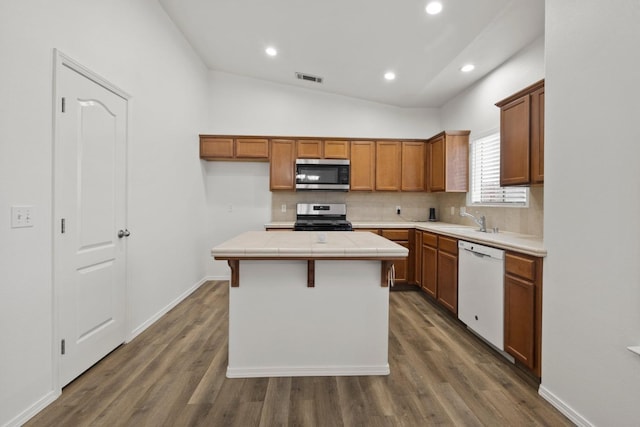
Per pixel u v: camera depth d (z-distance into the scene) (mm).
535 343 1834
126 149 2375
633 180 1271
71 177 1814
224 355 2213
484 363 2125
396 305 3430
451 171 3855
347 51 3291
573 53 1567
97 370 1988
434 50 3008
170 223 3193
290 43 3324
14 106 1450
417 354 2252
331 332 1978
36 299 1577
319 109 4594
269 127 4520
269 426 1492
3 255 1404
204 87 4238
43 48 1607
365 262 1978
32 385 1552
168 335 2549
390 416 1570
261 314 1948
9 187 1430
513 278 2025
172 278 3248
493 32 2627
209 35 3416
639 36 1249
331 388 1821
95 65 2027
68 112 1783
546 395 1713
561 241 1637
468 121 3895
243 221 4520
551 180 1710
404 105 4641
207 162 4453
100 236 2080
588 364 1468
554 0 1689
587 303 1478
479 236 2562
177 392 1763
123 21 2336
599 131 1422
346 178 4277
